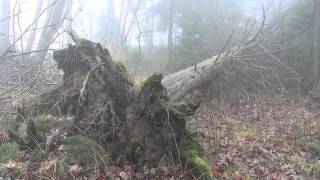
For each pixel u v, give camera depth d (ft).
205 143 23.70
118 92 21.50
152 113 19.29
